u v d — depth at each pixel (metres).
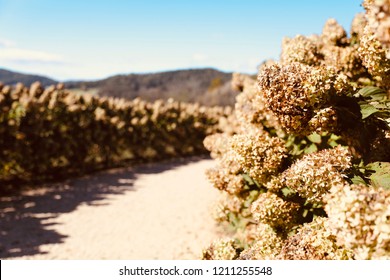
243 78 5.25
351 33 3.55
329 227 1.70
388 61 2.18
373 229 1.43
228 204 3.74
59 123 11.30
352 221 1.46
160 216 7.41
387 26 1.26
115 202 8.65
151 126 15.99
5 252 5.70
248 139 2.67
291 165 2.49
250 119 3.19
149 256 5.36
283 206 2.57
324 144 2.78
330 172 2.05
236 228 4.10
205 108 19.33
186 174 12.33
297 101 2.22
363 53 2.26
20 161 10.02
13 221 7.26
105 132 13.30
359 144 2.43
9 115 9.66
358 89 2.52
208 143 4.43
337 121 2.39
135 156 15.51
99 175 12.12
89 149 12.67
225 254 2.86
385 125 2.40
